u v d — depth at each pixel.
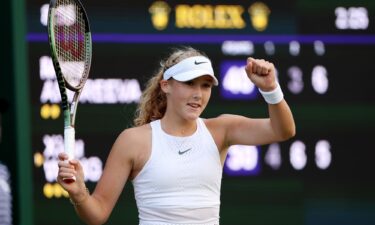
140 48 21.81
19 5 21.52
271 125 13.01
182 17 21.94
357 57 22.38
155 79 13.73
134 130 13.12
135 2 21.78
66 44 13.41
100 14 21.70
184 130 13.05
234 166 22.02
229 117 13.48
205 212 12.96
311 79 22.25
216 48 21.98
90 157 21.72
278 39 22.17
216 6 22.03
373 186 22.36
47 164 21.58
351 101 22.39
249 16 22.11
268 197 22.08
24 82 21.52
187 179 12.87
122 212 21.70
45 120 21.61
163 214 12.87
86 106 21.70
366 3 22.44
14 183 21.42
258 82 12.58
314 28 22.27
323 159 22.25
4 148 21.45
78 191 12.31
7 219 21.28
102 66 21.72
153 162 12.90
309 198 22.22
